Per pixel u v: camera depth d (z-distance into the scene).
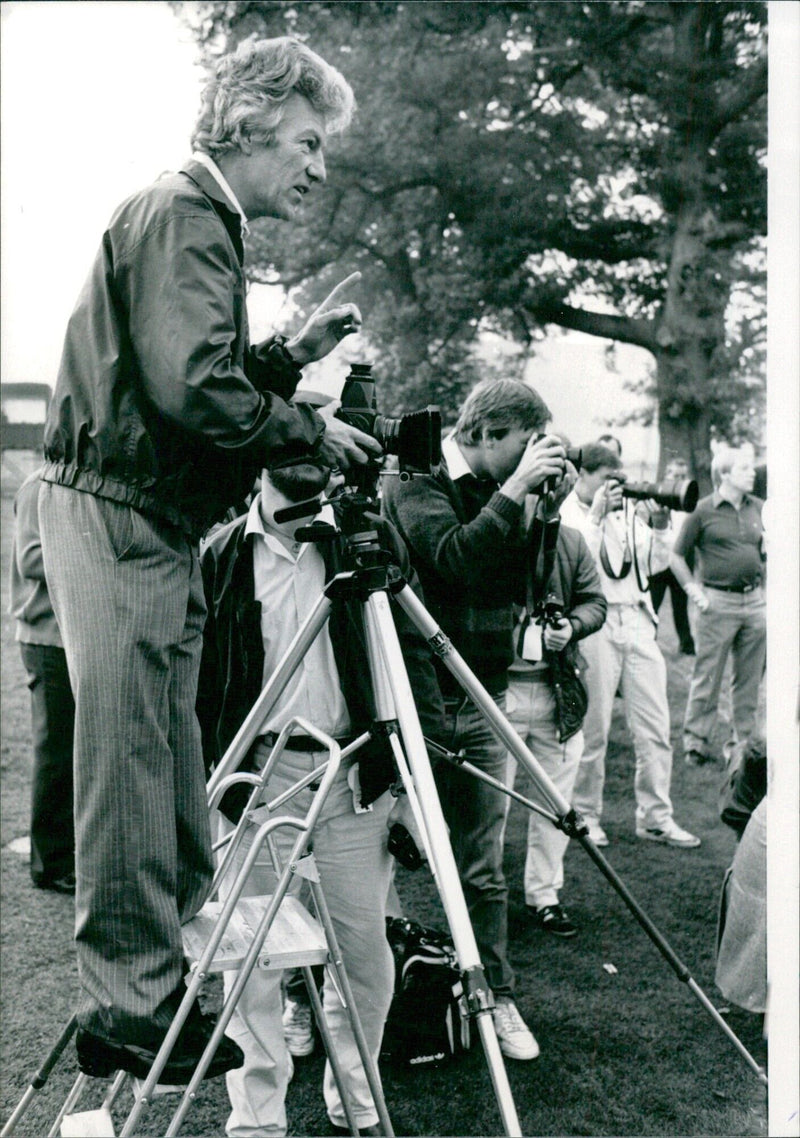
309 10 8.92
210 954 1.44
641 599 3.78
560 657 3.07
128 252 1.49
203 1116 2.35
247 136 1.65
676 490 3.24
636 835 3.96
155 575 1.53
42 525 1.58
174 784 1.60
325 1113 2.32
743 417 9.96
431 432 1.68
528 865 3.23
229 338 1.45
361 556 1.64
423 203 9.88
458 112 9.66
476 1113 2.33
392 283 10.01
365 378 1.75
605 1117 2.31
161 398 1.43
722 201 9.98
